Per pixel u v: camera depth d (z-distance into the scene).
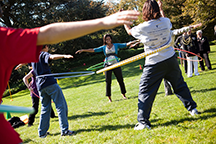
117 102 6.36
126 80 12.30
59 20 24.64
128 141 3.08
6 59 1.00
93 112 5.65
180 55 9.77
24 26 23.16
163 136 3.02
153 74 3.32
